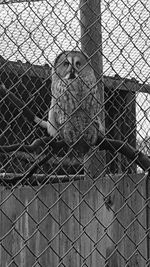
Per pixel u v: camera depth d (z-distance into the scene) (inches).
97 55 188.9
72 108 185.5
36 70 190.2
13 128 210.7
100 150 190.2
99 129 189.6
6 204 250.1
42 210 239.9
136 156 176.4
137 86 179.5
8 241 255.0
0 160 207.8
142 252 193.0
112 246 205.3
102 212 210.7
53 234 235.1
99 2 181.9
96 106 192.2
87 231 217.9
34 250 245.0
